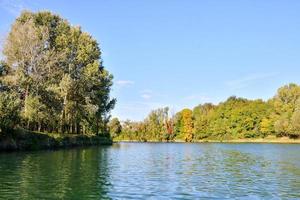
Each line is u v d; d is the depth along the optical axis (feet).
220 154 196.34
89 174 90.94
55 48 245.45
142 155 176.86
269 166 123.85
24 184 72.90
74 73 252.21
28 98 197.77
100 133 379.96
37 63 214.28
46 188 69.26
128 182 80.28
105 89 284.41
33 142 180.96
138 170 104.73
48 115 212.43
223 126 526.57
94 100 272.72
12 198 60.08
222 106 547.49
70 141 233.55
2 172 89.40
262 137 501.15
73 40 253.44
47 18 254.27
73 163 115.96
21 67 211.82
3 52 211.82
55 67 231.50
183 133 545.85
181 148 282.36
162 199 63.21
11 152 156.76
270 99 537.24
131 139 564.30
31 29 214.48
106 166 111.96
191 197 65.62
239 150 247.91
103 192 67.56
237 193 70.28
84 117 276.62
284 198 66.03
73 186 72.38
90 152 180.55
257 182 84.58
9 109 157.89
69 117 267.80
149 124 561.02
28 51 212.43
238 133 515.50
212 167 118.83
